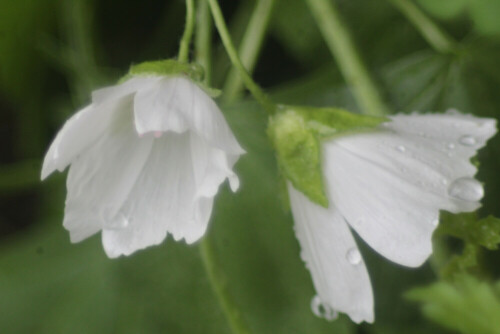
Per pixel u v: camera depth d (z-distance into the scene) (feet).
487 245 0.91
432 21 1.03
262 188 1.00
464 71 1.03
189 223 0.84
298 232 0.89
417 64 1.03
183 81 0.86
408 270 1.01
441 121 0.89
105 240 0.85
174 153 0.86
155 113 0.83
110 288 0.99
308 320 0.97
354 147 0.88
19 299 0.99
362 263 0.87
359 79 1.01
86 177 0.84
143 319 0.98
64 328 0.98
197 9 1.01
